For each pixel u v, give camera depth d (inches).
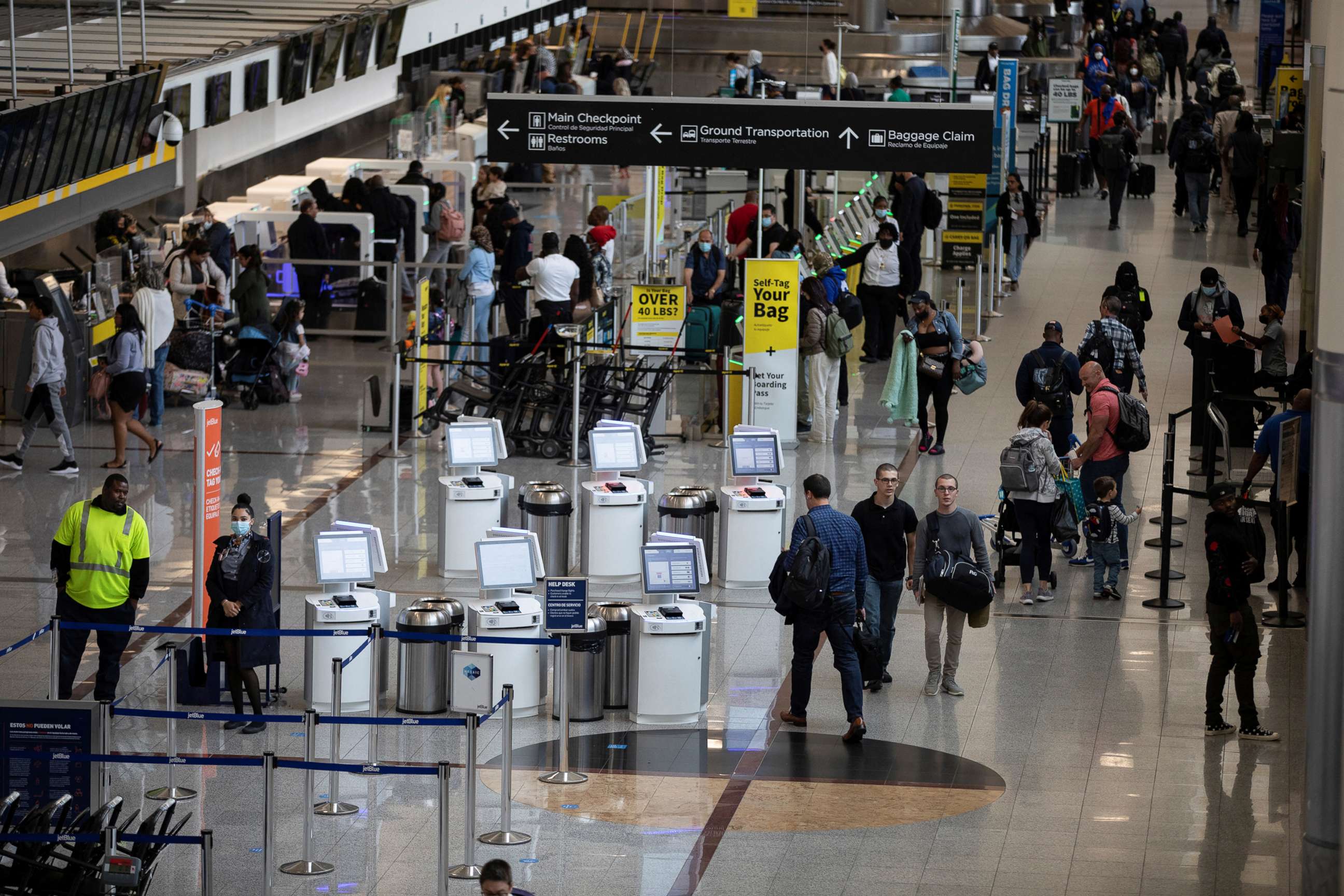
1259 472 984.9
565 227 1663.4
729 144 1040.2
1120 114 1748.3
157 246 1264.8
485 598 729.0
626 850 599.2
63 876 525.0
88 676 753.6
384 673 738.8
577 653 714.8
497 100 1040.8
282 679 758.5
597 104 1038.4
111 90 1120.2
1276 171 1466.5
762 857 593.6
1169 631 821.9
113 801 546.0
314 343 1289.4
